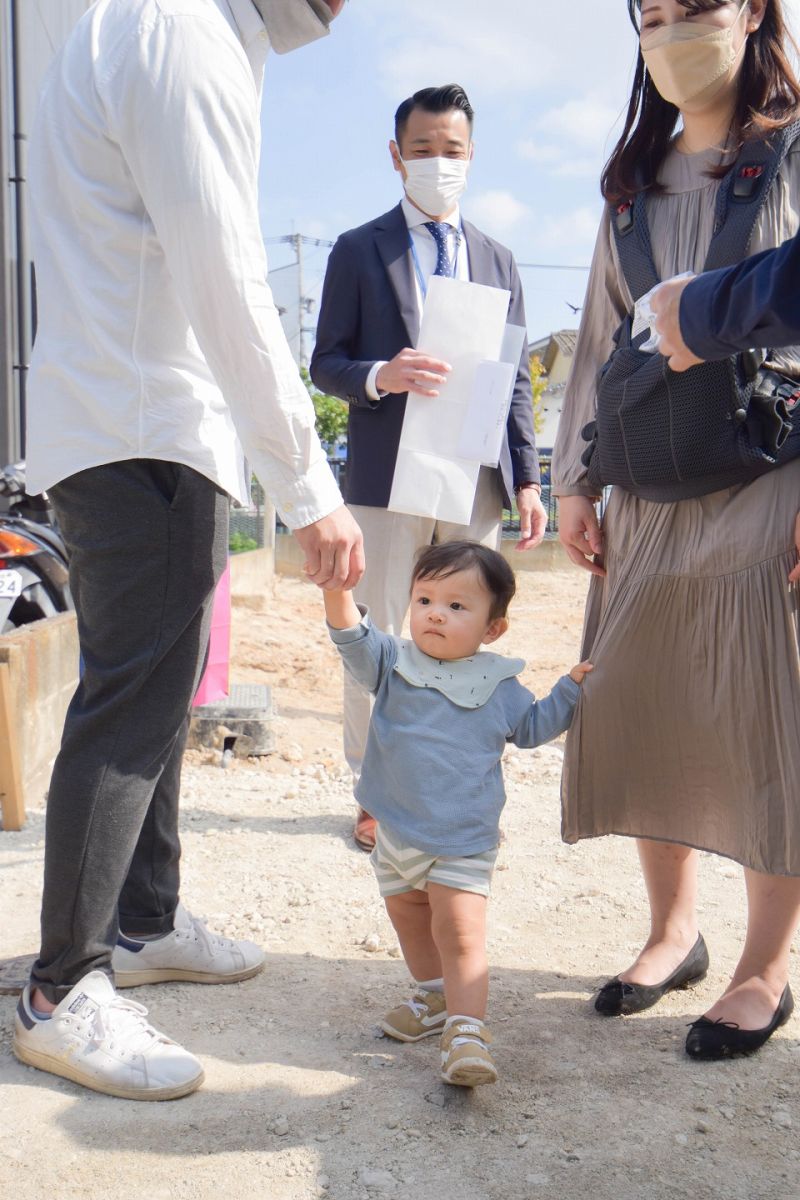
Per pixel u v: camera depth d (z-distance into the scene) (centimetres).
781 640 262
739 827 271
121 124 230
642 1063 269
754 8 267
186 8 232
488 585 275
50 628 520
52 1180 217
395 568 441
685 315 219
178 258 229
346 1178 220
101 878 255
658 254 283
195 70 226
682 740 279
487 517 448
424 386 362
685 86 265
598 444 284
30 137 257
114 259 243
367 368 420
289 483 239
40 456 252
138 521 247
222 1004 299
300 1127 238
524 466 463
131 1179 218
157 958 306
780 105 269
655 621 279
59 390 250
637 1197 216
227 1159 226
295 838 445
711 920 361
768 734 264
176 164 225
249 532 1681
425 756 264
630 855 425
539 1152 230
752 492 266
